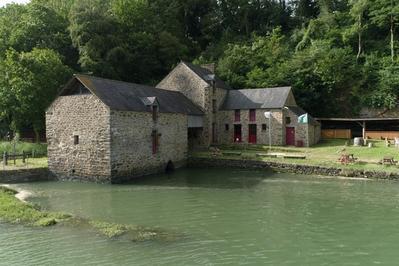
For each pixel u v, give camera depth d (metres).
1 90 37.41
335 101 47.00
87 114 26.23
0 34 47.56
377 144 34.62
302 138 37.06
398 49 50.25
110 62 48.16
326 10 58.91
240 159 31.42
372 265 11.10
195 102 39.44
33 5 51.16
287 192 21.59
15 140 34.94
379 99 44.72
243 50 53.12
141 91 31.22
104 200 19.89
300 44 54.28
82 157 26.53
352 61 48.88
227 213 16.97
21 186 24.31
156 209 17.78
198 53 62.16
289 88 39.91
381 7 51.81
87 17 47.41
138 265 11.04
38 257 11.61
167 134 31.22
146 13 57.25
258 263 11.25
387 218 15.94
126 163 26.67
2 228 14.38
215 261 11.38
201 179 26.66
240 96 41.81
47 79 37.59
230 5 69.31
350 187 22.80
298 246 12.68
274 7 68.94
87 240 13.10
